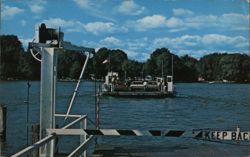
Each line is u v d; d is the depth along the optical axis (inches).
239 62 4534.9
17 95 2600.9
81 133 302.2
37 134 446.9
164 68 4471.0
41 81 337.1
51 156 279.4
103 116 1587.1
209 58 4862.2
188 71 4783.5
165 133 297.6
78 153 305.1
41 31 332.8
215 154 461.4
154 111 1924.2
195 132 294.2
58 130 303.1
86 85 4768.7
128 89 3129.9
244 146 513.0
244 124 1229.7
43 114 337.1
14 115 1418.6
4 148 683.4
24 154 207.0
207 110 2000.5
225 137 291.9
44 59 336.8
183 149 506.9
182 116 1669.5
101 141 644.1
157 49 4581.7
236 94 3636.8
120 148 508.7
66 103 2153.1
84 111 1809.8
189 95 3385.8
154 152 480.1
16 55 3321.9
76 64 2711.6
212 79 4874.5
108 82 2999.5
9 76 3479.3
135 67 4554.6
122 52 4596.5
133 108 2098.9
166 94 3006.9
